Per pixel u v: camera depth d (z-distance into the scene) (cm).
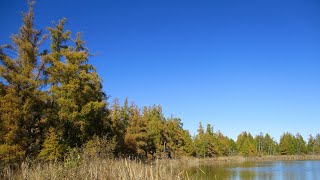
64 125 2975
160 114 7475
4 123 2312
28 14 2653
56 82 3009
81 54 3136
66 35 3209
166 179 1472
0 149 2173
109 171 1508
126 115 5072
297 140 12331
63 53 3111
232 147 11750
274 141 13025
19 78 2408
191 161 5597
